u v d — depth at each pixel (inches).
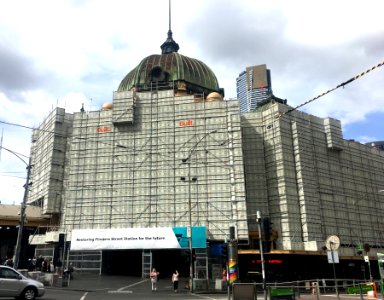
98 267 1843.0
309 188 2122.3
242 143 2250.2
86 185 2076.8
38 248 2060.8
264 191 2134.6
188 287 1314.0
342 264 2001.7
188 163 2036.2
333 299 932.0
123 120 2127.2
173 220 1959.9
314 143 2273.6
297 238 2007.9
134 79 2456.9
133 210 2004.2
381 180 2605.8
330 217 2180.1
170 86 2369.6
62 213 2196.1
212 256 1831.9
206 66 2603.3
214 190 1982.0
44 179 2362.2
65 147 2365.9
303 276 1838.1
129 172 2070.6
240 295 764.6
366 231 2347.4
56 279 1285.7
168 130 2113.7
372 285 1058.7
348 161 2429.9
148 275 1720.0
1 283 764.6
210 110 2113.7
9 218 2228.1
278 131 2156.7
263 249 917.2
